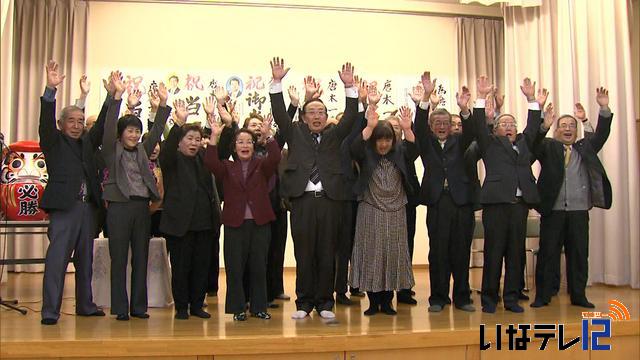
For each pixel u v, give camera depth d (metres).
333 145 3.30
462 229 3.54
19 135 5.77
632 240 4.72
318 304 3.33
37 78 5.85
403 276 3.32
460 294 3.60
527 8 5.74
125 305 3.25
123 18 6.01
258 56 6.16
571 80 5.11
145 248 3.37
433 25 6.46
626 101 4.88
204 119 6.05
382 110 6.32
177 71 6.05
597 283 4.93
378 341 2.82
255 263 3.27
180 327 3.01
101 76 5.96
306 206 3.24
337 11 6.30
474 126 3.52
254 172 3.28
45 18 5.89
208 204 3.35
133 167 3.34
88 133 3.32
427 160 3.59
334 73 6.28
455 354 2.92
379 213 3.32
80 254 3.34
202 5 6.10
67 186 3.15
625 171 4.83
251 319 3.23
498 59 6.49
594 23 5.08
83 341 2.67
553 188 3.77
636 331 3.13
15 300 3.91
